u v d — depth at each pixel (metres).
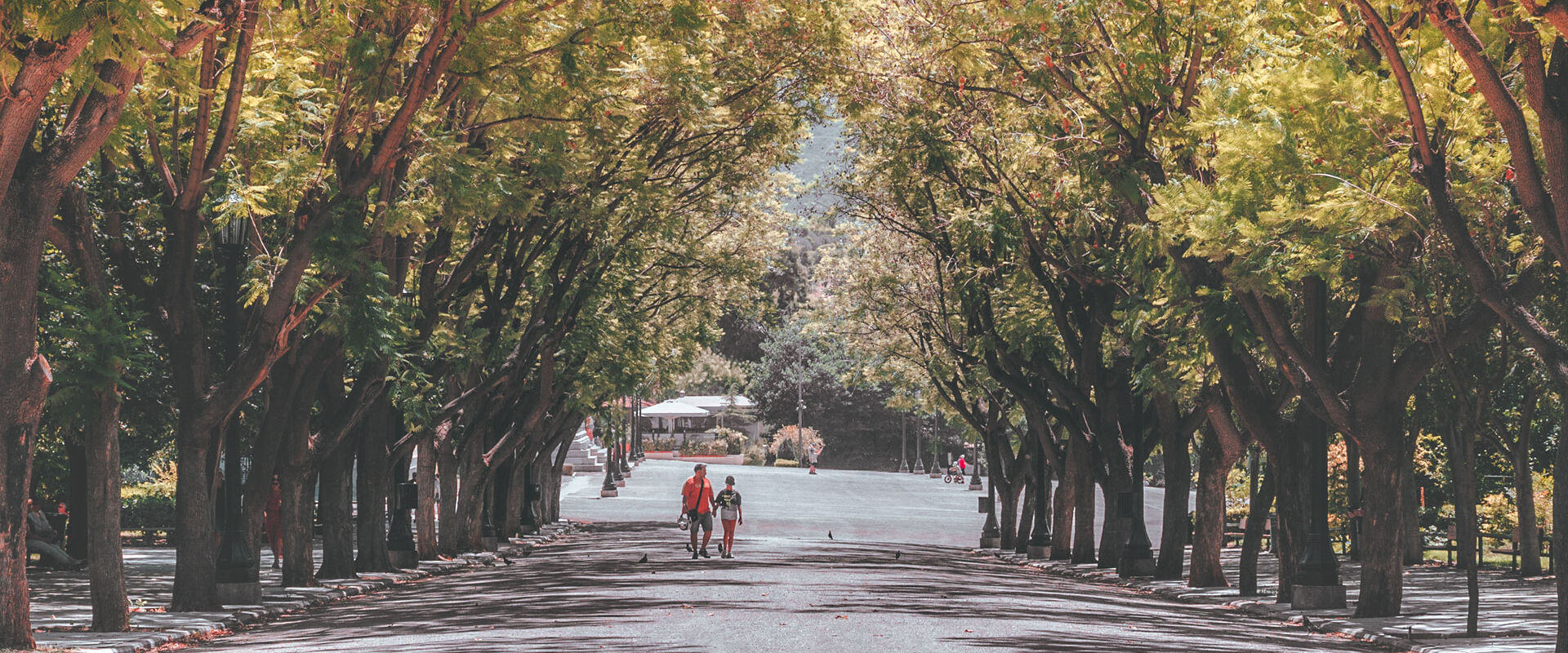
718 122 25.11
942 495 79.12
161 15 12.93
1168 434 28.81
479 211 18.95
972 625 15.32
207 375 18.64
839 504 68.19
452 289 24.16
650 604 18.00
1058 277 29.36
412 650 13.06
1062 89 20.89
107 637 15.44
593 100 19.48
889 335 41.41
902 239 36.09
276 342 18.00
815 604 17.89
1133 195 19.31
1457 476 31.14
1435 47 14.79
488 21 16.55
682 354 41.72
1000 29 19.77
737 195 34.97
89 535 16.34
